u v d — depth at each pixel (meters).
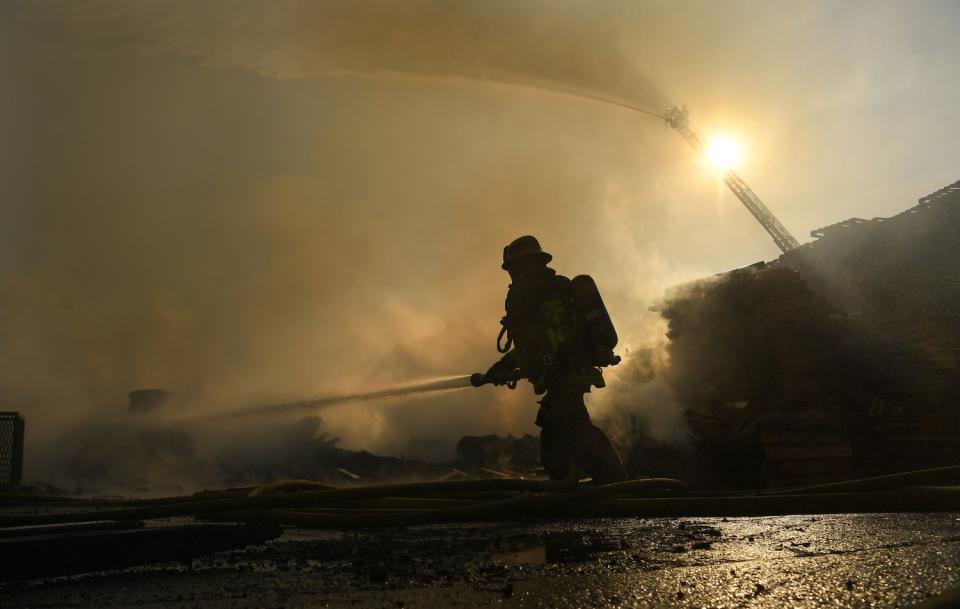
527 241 5.10
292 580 1.93
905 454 9.45
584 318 4.87
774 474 8.66
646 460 10.68
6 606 1.67
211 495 4.40
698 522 3.25
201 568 2.21
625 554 2.23
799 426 8.84
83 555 2.13
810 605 1.43
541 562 2.13
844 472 8.76
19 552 2.01
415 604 1.55
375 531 3.31
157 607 1.61
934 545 2.23
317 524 3.57
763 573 1.79
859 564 1.89
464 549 2.49
